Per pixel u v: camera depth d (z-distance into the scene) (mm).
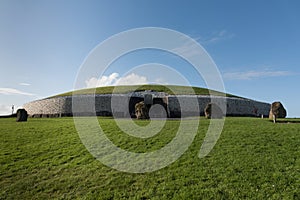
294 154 15328
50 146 19578
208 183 12500
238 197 11211
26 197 12641
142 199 11703
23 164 16234
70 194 12656
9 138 21859
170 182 12953
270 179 12414
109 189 12758
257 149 16516
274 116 27875
